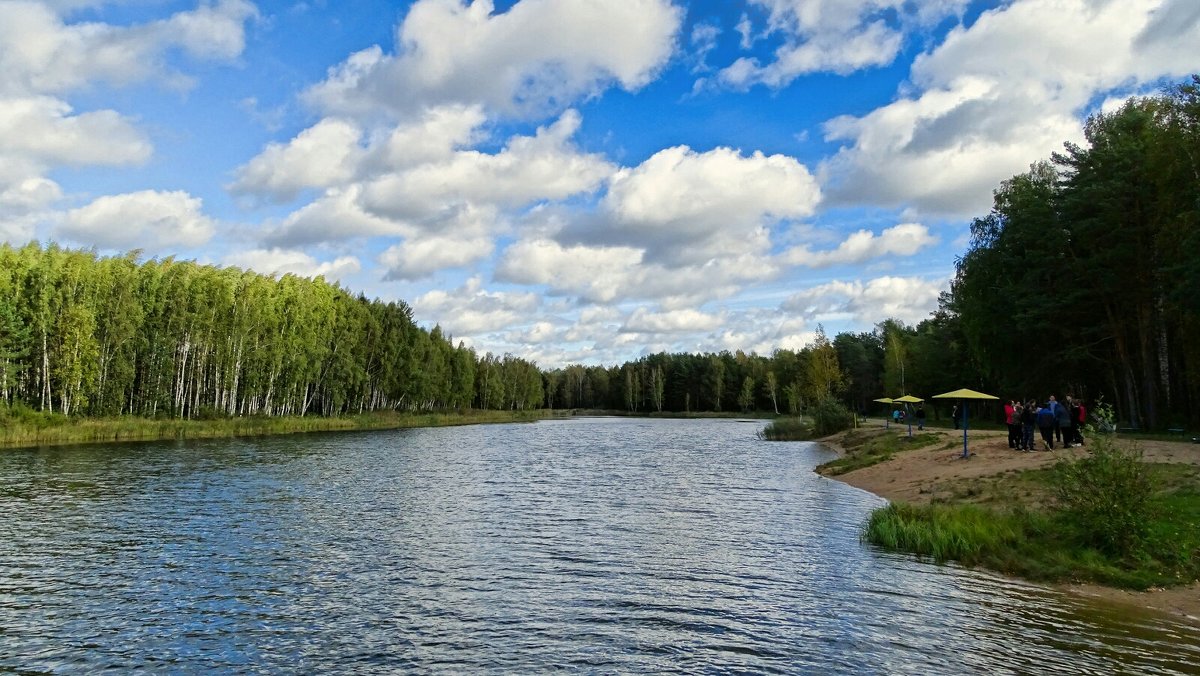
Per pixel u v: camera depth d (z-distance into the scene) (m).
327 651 11.75
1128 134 43.91
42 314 59.91
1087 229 42.22
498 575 16.44
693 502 27.52
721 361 171.38
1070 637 11.89
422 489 31.56
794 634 12.30
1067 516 17.72
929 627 12.54
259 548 19.23
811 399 98.12
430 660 11.33
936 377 83.19
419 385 114.81
